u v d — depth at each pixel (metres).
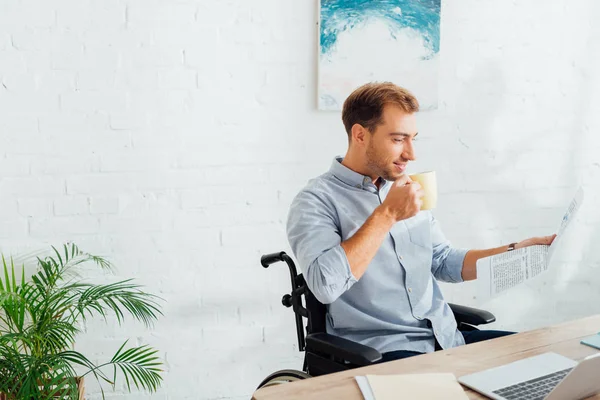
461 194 2.72
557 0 2.73
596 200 2.88
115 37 2.34
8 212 2.33
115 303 2.37
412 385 1.25
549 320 2.91
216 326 2.55
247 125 2.48
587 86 2.80
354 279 1.68
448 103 2.66
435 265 2.03
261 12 2.44
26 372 1.99
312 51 2.49
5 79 2.27
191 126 2.43
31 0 2.26
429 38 2.56
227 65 2.44
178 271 2.49
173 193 2.45
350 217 1.83
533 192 2.80
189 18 2.39
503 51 2.69
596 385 1.18
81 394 2.21
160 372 2.52
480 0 2.64
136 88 2.37
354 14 2.48
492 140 2.73
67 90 2.32
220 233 2.51
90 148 2.37
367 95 1.78
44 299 2.11
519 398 1.20
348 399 1.20
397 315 1.83
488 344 1.48
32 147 2.32
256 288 2.56
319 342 1.62
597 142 2.85
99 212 2.40
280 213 2.55
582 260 2.91
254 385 2.61
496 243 2.79
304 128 2.53
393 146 1.78
